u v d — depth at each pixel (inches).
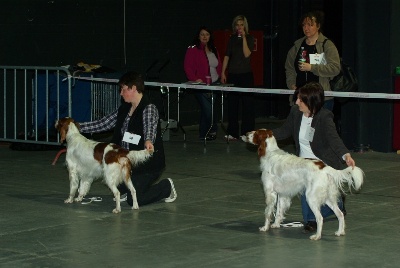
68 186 394.9
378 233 297.3
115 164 330.6
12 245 279.3
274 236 292.5
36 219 321.1
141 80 341.4
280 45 701.9
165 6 637.9
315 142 294.4
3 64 550.3
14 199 362.3
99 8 597.3
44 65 569.6
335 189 283.9
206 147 538.6
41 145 515.5
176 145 549.6
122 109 348.2
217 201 358.9
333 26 612.4
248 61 570.9
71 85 500.1
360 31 509.0
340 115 529.7
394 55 505.0
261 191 382.9
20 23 556.4
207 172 438.0
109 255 266.4
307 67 401.7
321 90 293.7
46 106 499.8
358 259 261.4
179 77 653.9
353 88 418.0
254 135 296.2
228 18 681.6
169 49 643.5
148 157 331.3
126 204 350.9
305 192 286.2
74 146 345.4
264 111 717.3
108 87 546.6
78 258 262.5
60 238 289.6
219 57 590.6
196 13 658.8
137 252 270.1
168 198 358.0
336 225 309.1
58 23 575.8
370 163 470.0
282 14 701.3
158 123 343.9
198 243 282.4
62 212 334.3
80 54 589.3
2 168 448.1
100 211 336.8
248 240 286.7
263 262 257.8
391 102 508.4
